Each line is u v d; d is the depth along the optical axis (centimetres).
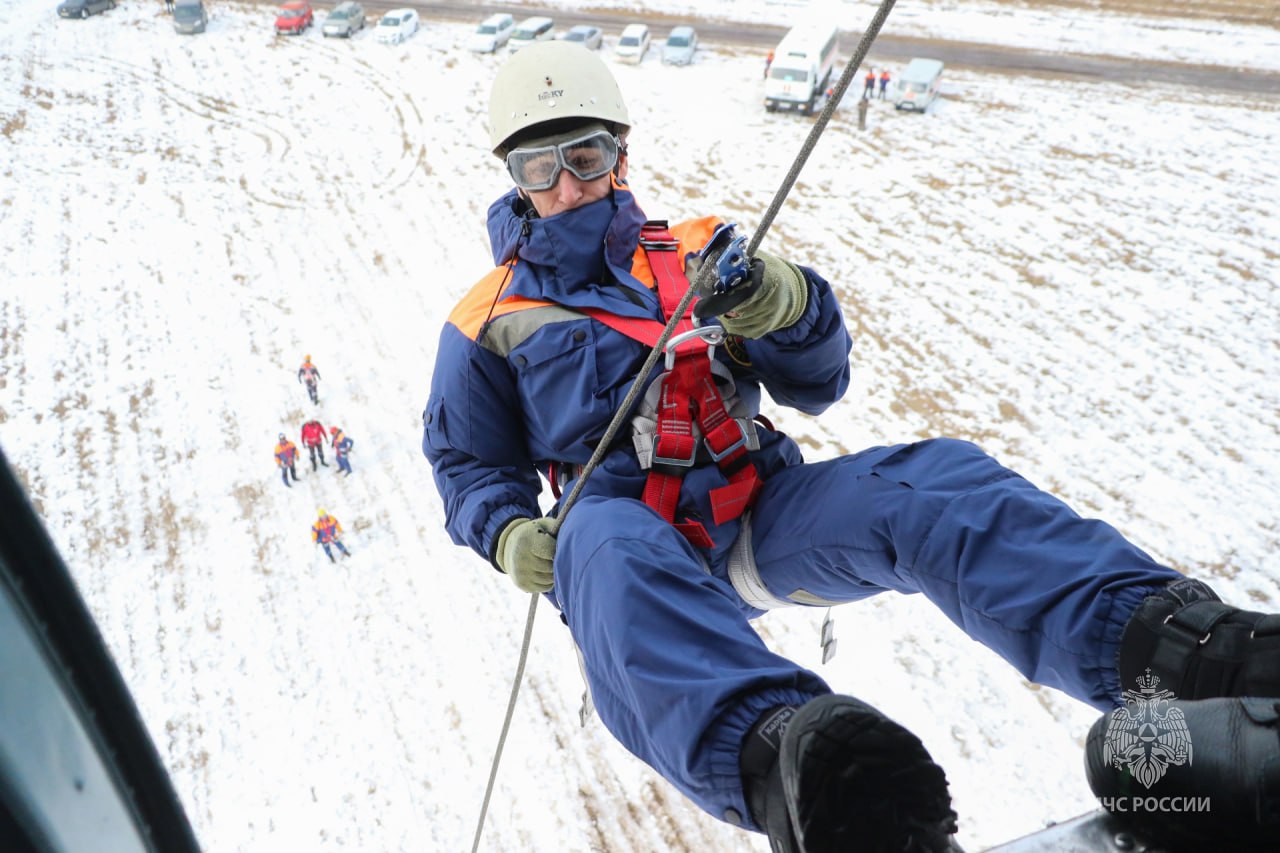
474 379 245
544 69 232
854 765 110
